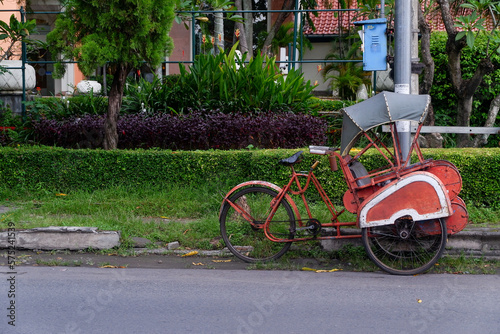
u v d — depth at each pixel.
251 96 10.45
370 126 5.51
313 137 9.75
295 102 10.93
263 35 19.38
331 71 19.36
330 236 6.25
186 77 10.99
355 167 5.99
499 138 11.11
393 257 5.88
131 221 7.22
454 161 7.63
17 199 8.69
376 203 5.55
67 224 6.93
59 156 8.81
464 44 9.83
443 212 5.46
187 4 11.19
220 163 8.56
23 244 6.54
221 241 6.66
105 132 9.32
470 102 10.33
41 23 18.12
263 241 6.39
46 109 11.32
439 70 11.62
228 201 6.27
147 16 8.30
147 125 9.80
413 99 5.53
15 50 12.56
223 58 11.07
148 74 16.34
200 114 9.87
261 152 8.37
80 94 13.97
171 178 8.66
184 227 7.07
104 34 8.40
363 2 11.34
